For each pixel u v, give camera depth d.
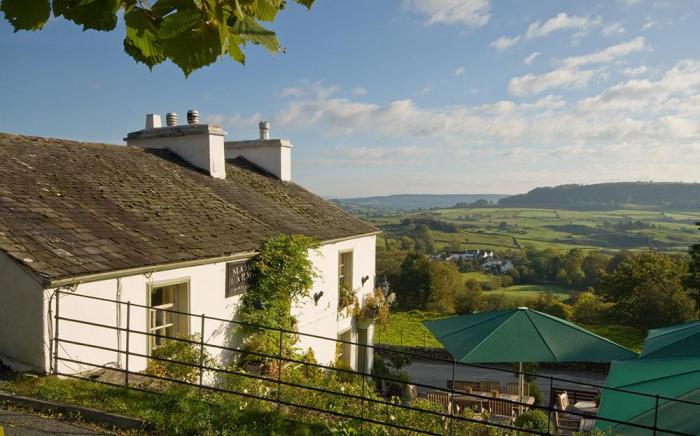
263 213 13.46
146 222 9.55
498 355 9.07
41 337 6.67
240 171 16.56
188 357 8.38
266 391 7.95
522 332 9.60
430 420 7.76
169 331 9.22
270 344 10.38
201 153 14.30
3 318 6.90
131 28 1.46
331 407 7.57
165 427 5.83
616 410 6.39
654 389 6.54
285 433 5.96
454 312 41.72
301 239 12.00
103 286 7.51
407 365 23.19
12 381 6.52
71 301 7.03
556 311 36.56
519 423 10.07
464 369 23.02
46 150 10.75
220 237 10.50
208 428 5.86
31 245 7.04
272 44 1.37
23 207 7.91
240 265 10.61
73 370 7.12
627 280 33.78
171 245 9.09
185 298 9.15
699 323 9.38
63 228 7.88
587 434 6.71
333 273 14.90
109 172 11.20
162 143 14.80
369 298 17.58
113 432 5.68
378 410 7.74
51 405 6.00
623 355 8.96
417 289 45.44
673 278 32.19
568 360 8.86
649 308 29.33
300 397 7.81
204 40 1.32
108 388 6.64
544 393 18.19
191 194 12.23
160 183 11.96
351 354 16.67
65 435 5.44
